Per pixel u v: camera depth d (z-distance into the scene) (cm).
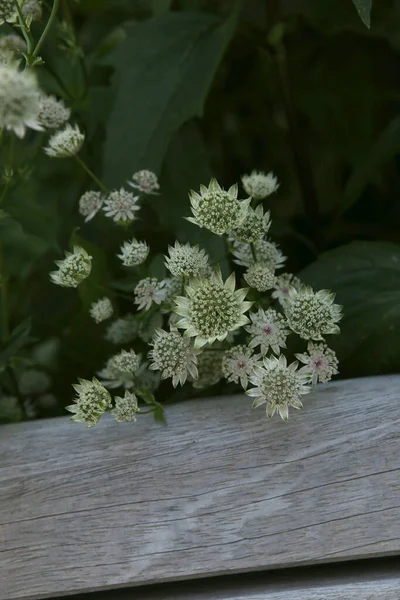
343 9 87
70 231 83
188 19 83
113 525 68
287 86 88
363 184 86
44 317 86
